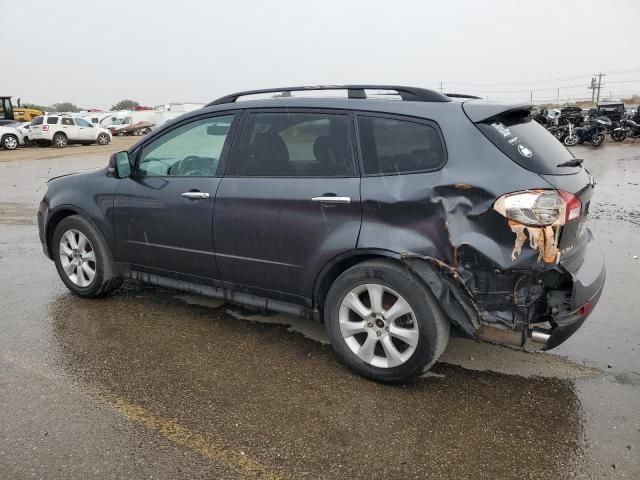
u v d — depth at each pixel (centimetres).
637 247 656
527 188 286
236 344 392
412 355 319
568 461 265
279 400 317
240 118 385
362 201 323
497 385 338
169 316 443
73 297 484
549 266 286
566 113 2412
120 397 317
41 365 354
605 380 345
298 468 258
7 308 456
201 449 271
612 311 456
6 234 757
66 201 464
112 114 4631
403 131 323
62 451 267
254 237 367
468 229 296
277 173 361
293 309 371
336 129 344
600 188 1125
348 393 326
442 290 302
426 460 265
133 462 260
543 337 301
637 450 274
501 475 255
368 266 324
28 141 2933
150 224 420
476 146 302
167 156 420
